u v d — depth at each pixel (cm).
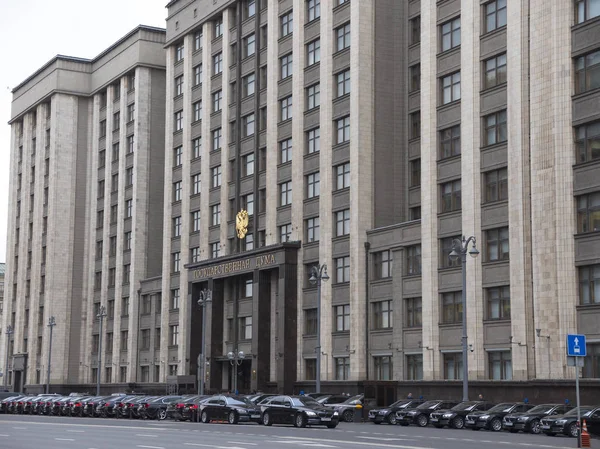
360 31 7169
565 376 5184
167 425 5091
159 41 10625
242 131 8650
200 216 9156
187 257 9294
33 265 11831
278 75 8150
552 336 5278
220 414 5403
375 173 7088
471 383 5875
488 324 5856
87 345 11169
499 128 5941
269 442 3397
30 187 12462
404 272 6656
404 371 6556
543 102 5484
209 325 8606
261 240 8212
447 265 6297
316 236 7488
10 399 8325
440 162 6412
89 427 4834
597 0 5284
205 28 9325
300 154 7719
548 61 5475
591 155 5247
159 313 9762
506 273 5769
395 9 7325
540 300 5369
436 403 5322
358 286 6931
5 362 12469
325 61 7481
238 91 8700
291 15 8075
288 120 7962
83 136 11731
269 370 7800
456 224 6234
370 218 7025
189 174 9419
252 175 8412
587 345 5134
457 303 6169
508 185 5775
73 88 11681
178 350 9188
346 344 7006
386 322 6800
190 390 8706
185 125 9525
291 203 7800
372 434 4128
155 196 10412
